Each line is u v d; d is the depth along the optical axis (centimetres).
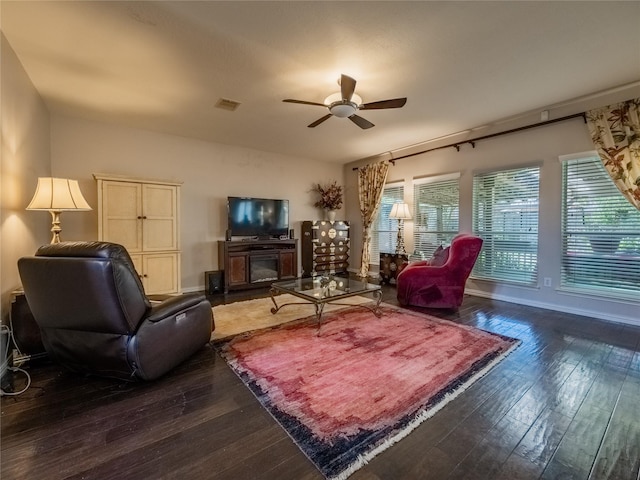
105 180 380
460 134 465
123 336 191
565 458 138
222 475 128
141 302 197
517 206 408
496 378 208
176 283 428
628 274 324
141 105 356
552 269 377
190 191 491
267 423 162
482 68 276
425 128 441
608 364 229
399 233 538
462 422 163
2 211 225
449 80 298
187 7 197
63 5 193
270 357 241
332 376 211
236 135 473
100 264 175
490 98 341
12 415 169
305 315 352
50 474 128
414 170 539
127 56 255
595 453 140
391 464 134
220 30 221
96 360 198
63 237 391
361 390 193
